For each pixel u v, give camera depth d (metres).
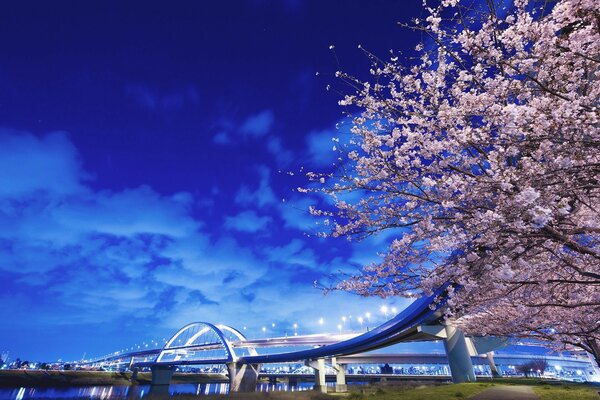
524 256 5.83
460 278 6.32
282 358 81.38
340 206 7.48
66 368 120.56
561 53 4.91
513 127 4.58
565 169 4.54
